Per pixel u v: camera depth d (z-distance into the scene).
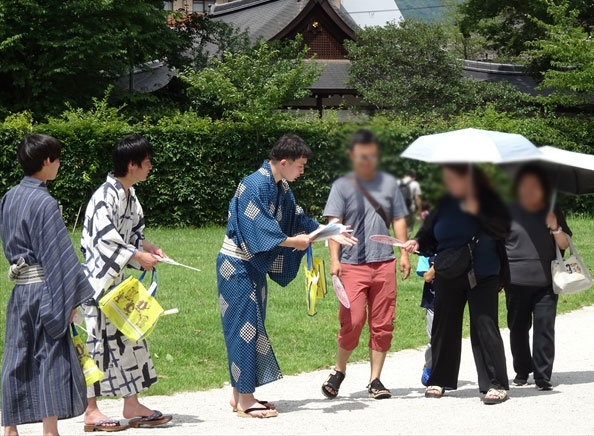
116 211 6.64
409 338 10.58
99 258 6.52
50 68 24.50
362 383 8.38
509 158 7.17
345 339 7.47
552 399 7.51
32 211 5.73
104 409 7.42
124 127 22.41
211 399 7.73
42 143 5.85
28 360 5.74
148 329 6.43
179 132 23.16
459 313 7.55
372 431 6.45
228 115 24.47
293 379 8.60
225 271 6.91
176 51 29.36
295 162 6.89
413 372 8.93
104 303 6.39
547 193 7.59
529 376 8.67
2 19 23.58
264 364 6.99
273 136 23.56
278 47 28.48
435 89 26.42
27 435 6.53
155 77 30.98
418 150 7.12
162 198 23.12
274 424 6.70
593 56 24.42
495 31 31.58
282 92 23.84
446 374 7.64
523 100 27.22
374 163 7.11
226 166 23.52
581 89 25.02
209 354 9.36
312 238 6.82
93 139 22.03
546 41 25.62
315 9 32.12
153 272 6.66
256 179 6.88
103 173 22.31
